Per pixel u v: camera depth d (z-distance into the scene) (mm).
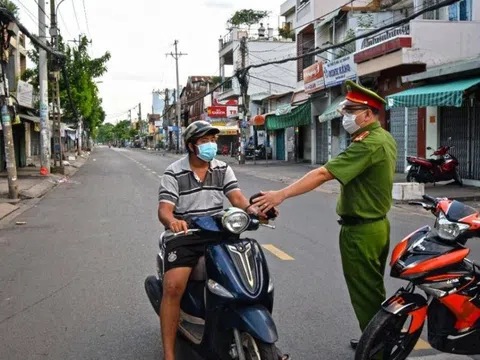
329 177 3779
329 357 4387
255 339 3332
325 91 26500
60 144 25672
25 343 4773
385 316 3607
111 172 27484
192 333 3842
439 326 3688
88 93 34969
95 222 11156
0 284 6605
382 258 4133
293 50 43094
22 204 14547
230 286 3408
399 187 13383
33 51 30281
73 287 6418
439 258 3475
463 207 3574
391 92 20203
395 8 23812
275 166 29500
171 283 3768
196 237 3777
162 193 3990
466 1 18531
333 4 28031
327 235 9320
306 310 5480
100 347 4668
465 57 18156
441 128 17406
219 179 4125
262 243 8633
